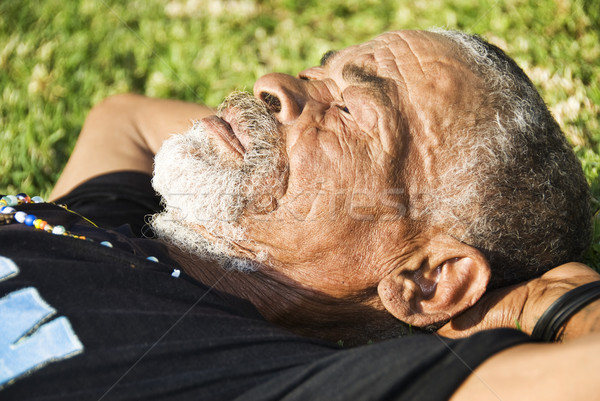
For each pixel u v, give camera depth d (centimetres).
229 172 210
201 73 403
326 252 213
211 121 218
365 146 209
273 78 219
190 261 220
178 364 175
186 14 449
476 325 215
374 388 161
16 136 360
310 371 170
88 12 437
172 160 213
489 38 384
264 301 222
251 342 183
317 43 421
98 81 397
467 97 213
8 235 193
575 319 192
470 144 211
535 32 383
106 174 290
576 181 225
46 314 177
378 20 436
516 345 163
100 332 176
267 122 214
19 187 340
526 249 219
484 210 212
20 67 399
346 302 223
